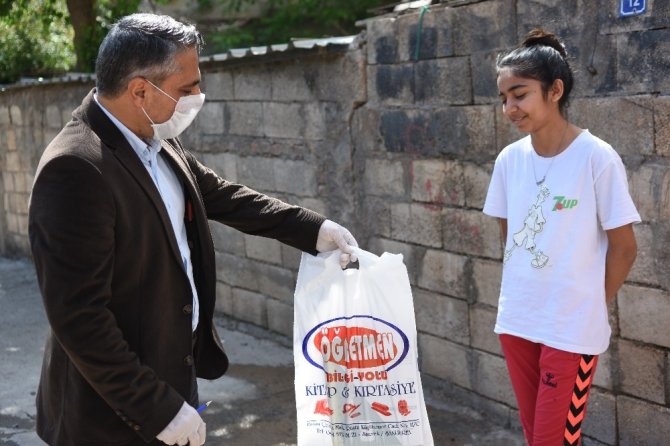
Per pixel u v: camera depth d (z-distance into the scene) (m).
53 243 2.20
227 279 6.79
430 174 4.71
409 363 2.73
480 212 4.41
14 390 5.45
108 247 2.26
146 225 2.37
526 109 2.97
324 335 2.75
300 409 2.72
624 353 3.72
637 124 3.53
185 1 11.13
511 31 4.05
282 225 2.84
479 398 4.60
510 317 3.13
